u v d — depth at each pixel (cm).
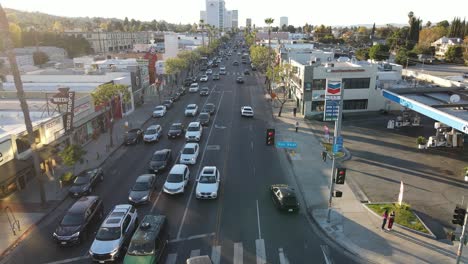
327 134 3969
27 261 1947
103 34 15612
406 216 2330
